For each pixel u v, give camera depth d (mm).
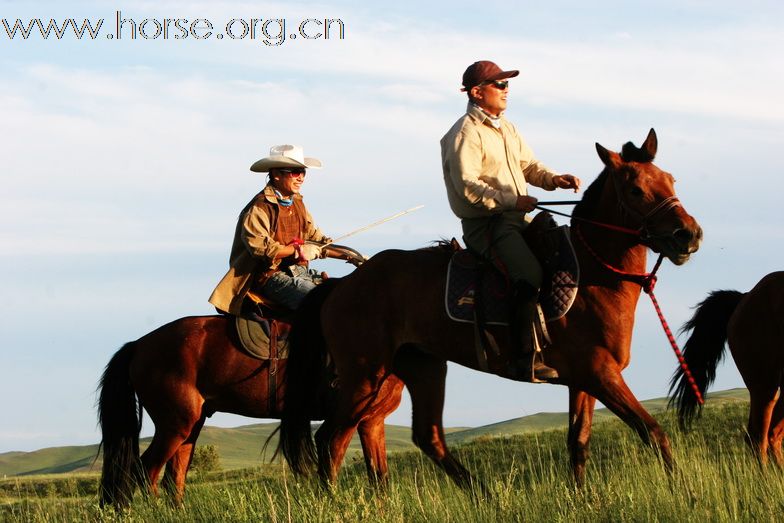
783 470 12055
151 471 12719
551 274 10211
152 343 13031
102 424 13031
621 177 9914
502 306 10344
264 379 12766
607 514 8531
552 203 10383
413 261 11086
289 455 11938
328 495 10078
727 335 15578
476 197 10398
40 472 89375
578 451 10641
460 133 10664
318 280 13344
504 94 10875
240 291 12961
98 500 12039
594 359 9992
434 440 11469
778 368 14961
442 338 10742
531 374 10188
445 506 9578
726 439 20016
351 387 11172
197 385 12836
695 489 9023
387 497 9984
